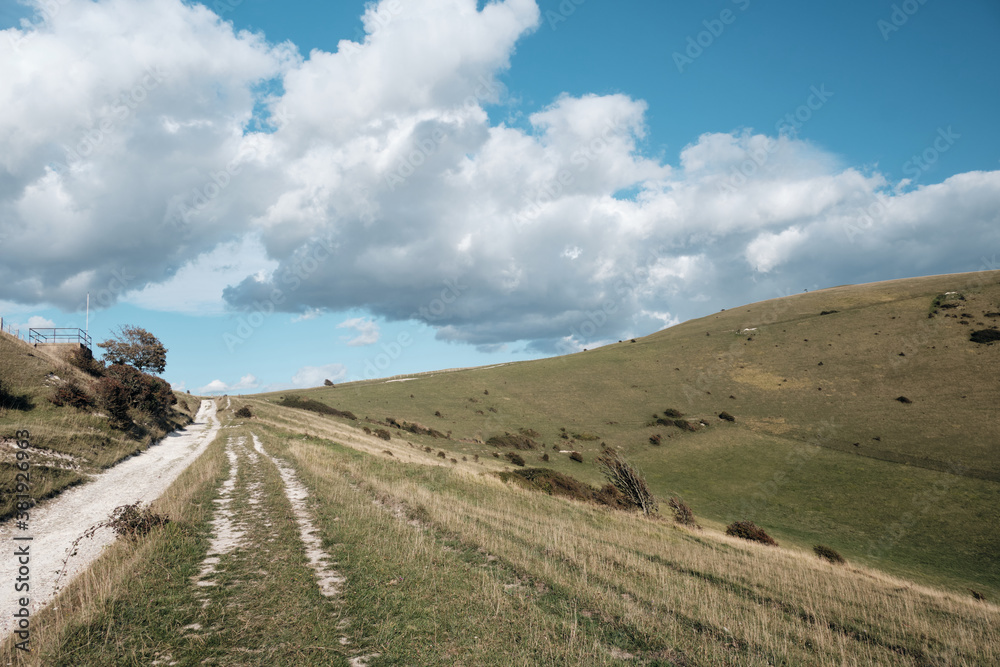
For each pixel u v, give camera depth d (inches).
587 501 1093.1
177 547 378.9
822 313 4667.8
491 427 3088.1
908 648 300.5
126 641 227.8
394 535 435.5
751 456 2393.0
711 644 260.8
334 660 217.3
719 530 1278.3
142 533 404.2
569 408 3508.9
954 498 1728.6
